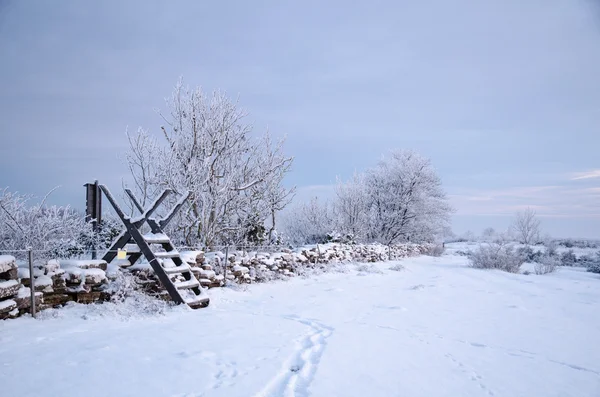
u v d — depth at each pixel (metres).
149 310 6.67
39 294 5.93
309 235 23.84
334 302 8.98
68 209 8.52
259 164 13.13
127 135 11.68
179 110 12.30
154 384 3.72
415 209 30.44
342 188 26.42
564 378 4.62
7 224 7.64
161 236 7.95
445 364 4.87
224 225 12.73
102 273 6.86
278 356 4.72
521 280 16.52
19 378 3.70
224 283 9.92
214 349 4.88
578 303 10.68
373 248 22.09
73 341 4.91
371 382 4.09
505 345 6.01
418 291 11.46
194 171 11.76
